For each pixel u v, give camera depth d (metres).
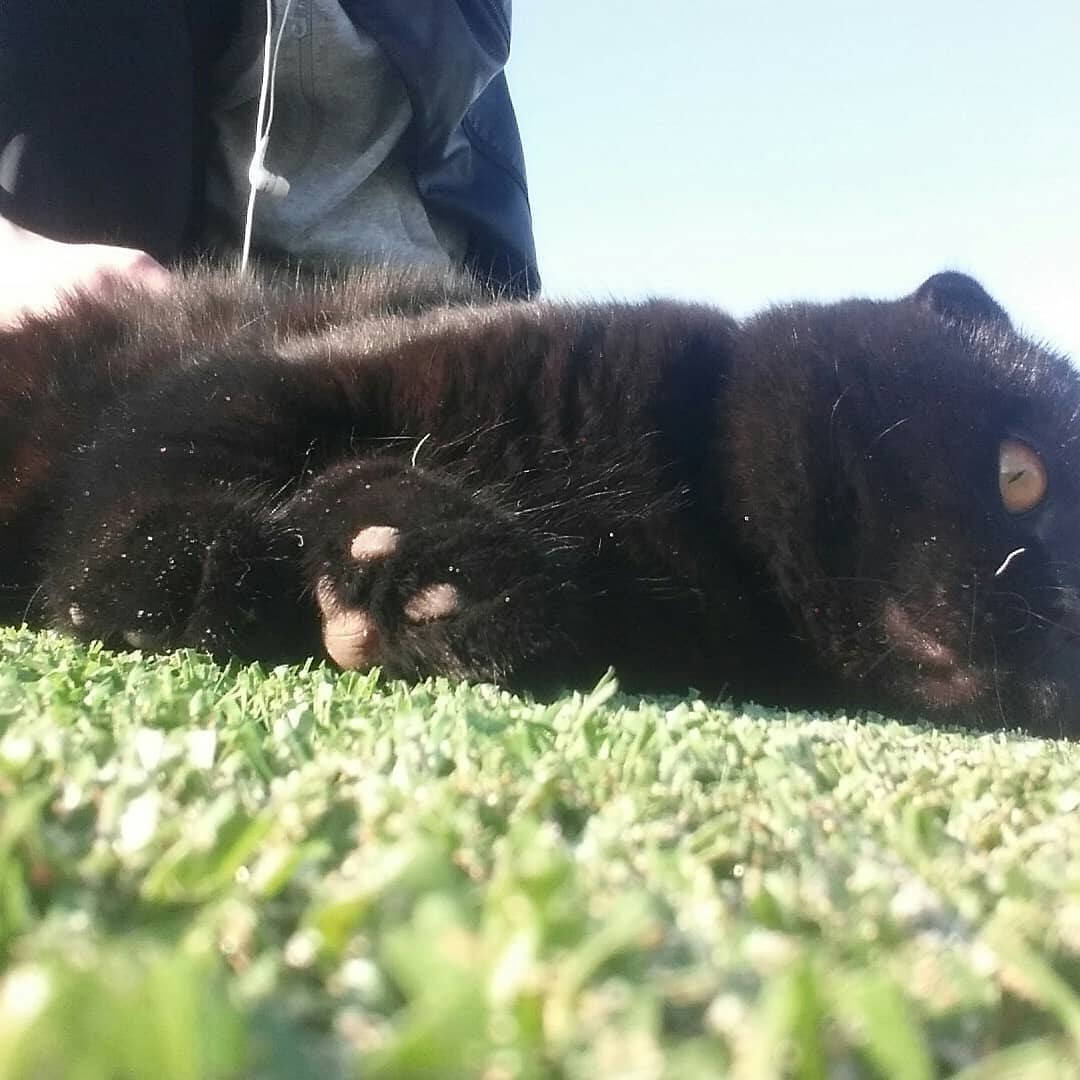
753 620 0.27
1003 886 0.09
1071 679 0.26
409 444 0.27
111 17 0.45
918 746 0.18
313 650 0.25
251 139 0.51
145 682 0.18
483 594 0.22
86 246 0.40
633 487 0.27
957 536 0.26
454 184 0.57
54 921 0.07
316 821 0.09
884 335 0.27
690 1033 0.06
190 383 0.28
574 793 0.11
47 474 0.33
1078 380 0.29
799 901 0.08
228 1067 0.05
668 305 0.29
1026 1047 0.06
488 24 0.57
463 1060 0.05
